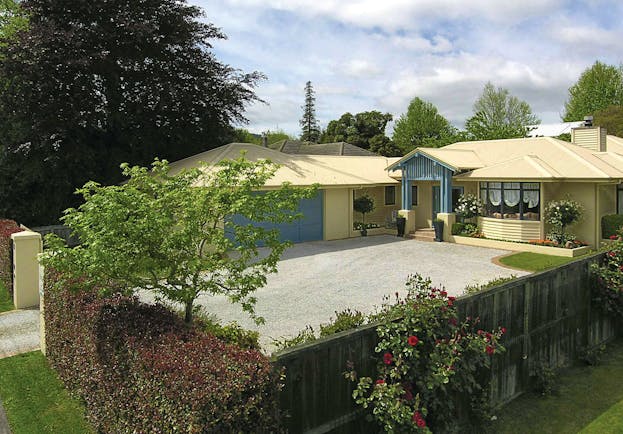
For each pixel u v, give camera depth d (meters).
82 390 6.41
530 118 55.22
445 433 5.75
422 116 65.88
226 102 26.98
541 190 19.78
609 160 23.00
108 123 23.62
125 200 6.07
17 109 20.83
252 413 3.94
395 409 4.77
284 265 17.06
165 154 26.06
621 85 52.22
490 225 21.38
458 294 12.85
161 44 23.94
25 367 8.26
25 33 20.12
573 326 8.55
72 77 21.69
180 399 3.92
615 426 6.37
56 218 23.22
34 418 6.48
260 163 7.12
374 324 5.40
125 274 6.29
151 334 5.23
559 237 19.47
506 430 6.28
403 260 17.94
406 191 24.55
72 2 21.38
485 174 21.22
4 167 22.58
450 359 5.32
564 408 6.91
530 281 7.41
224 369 4.12
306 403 4.63
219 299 12.55
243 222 19.89
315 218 23.16
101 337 5.69
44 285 8.51
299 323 10.43
